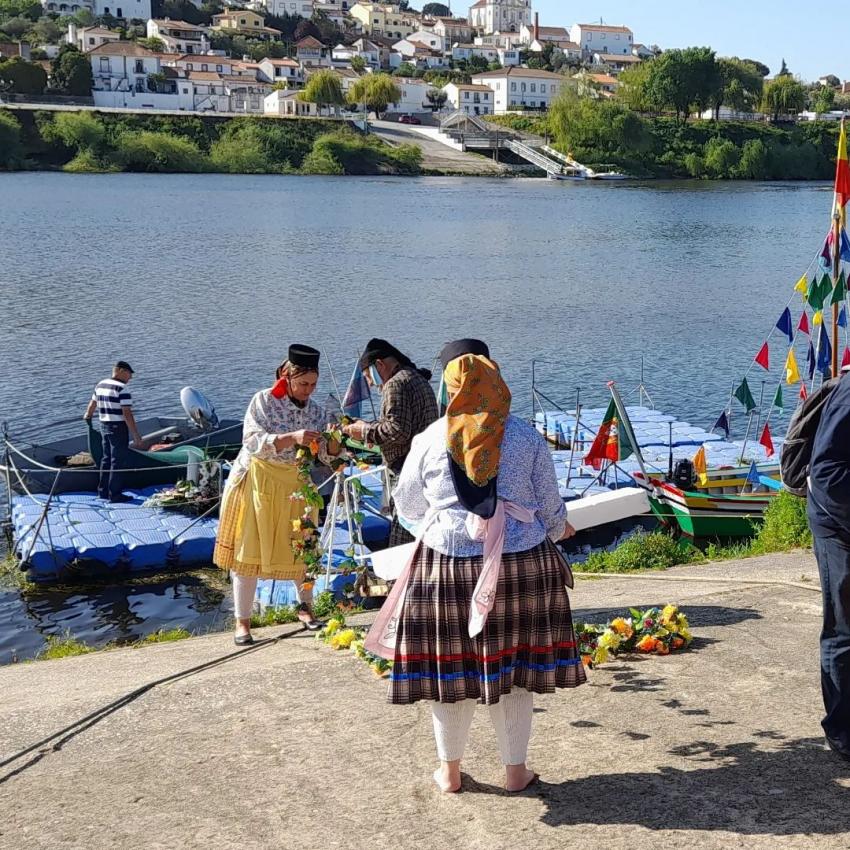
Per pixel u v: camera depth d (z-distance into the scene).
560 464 19.02
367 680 5.66
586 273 49.06
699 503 15.52
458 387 4.07
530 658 4.11
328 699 5.39
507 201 89.75
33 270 44.53
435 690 4.08
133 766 4.73
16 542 14.22
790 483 4.54
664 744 4.67
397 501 4.23
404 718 5.09
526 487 4.12
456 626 4.02
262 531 6.52
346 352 30.14
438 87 172.88
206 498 15.18
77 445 17.56
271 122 125.31
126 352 29.02
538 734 4.84
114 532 14.16
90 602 12.81
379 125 139.75
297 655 6.29
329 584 8.04
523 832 3.97
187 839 4.06
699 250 59.50
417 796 4.30
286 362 6.43
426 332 33.38
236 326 33.25
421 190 99.88
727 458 19.61
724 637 6.18
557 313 37.66
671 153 133.12
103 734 5.11
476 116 146.25
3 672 6.95
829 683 4.43
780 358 30.95
